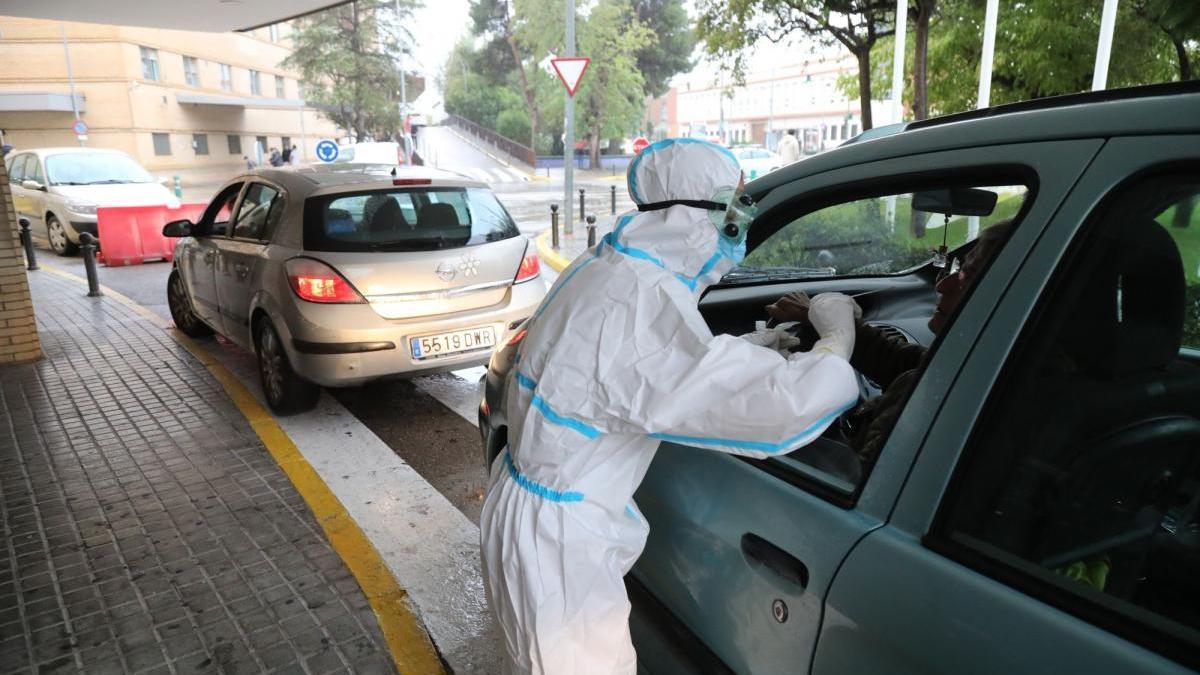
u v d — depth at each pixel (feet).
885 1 33.99
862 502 4.54
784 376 4.42
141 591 10.18
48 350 22.27
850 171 5.49
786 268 9.92
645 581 6.40
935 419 4.26
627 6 142.61
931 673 3.78
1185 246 3.89
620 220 5.17
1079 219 3.89
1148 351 4.26
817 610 4.50
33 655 8.94
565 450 5.06
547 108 147.84
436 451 15.12
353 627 9.41
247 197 18.06
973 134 4.67
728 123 224.94
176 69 135.95
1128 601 3.70
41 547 11.32
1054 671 3.34
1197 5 26.55
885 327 8.31
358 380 14.99
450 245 15.76
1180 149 3.57
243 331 17.79
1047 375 4.03
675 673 5.97
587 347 4.80
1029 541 3.91
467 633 9.31
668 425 4.66
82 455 14.66
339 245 14.94
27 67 120.88
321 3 28.04
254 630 9.35
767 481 5.25
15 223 20.42
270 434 15.70
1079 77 31.55
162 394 18.26
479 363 16.01
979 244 6.22
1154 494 4.04
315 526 11.86
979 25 33.94
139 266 39.19
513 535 5.30
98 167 45.50
